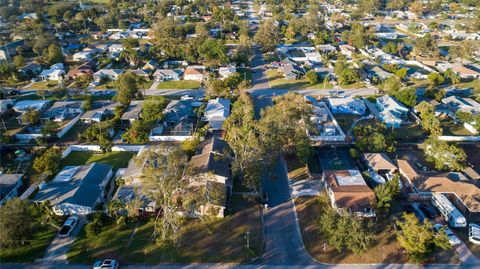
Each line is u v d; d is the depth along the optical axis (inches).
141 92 3777.1
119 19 7509.8
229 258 1672.0
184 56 4968.0
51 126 2869.1
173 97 3737.7
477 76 4315.9
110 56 5187.0
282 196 2140.7
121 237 1802.4
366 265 1628.9
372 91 3892.7
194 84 4160.9
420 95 3654.0
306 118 2613.2
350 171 2272.4
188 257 1676.9
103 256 1681.8
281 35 6496.1
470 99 3508.9
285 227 1878.7
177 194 1763.0
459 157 2353.6
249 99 3201.3
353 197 1966.0
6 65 4271.7
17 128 3061.0
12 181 2193.7
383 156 2448.3
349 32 6186.0
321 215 1924.2
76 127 3065.9
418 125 3100.4
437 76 3988.7
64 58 5054.1
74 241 1779.0
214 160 2250.2
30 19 6978.4
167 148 1820.9
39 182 2236.7
